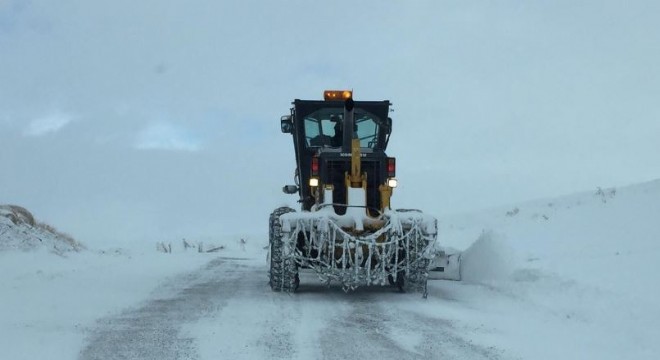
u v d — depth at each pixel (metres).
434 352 6.48
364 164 10.95
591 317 7.88
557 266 10.48
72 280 11.39
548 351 6.52
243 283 12.04
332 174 10.80
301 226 10.16
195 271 14.52
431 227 10.23
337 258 10.21
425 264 10.23
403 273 10.73
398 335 7.27
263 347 6.66
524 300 9.35
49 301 9.04
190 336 7.12
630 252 10.89
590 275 9.54
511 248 11.76
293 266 10.50
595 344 6.80
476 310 8.93
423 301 9.77
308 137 12.22
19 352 6.26
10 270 11.91
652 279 8.78
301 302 9.62
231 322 7.95
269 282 11.57
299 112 12.21
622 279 9.05
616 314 7.75
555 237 14.05
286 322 8.00
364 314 8.62
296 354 6.39
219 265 16.42
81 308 8.67
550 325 7.75
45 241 15.56
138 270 14.00
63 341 6.76
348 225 10.20
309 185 11.59
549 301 8.96
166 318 8.15
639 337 6.87
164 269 14.62
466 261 12.35
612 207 16.45
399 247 10.26
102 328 7.47
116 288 10.80
